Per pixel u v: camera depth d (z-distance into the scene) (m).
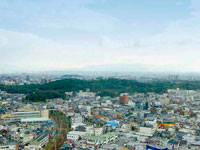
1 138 161.25
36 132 180.50
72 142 154.50
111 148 136.75
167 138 162.62
